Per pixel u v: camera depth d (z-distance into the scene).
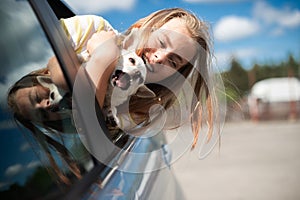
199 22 2.25
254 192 5.58
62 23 2.02
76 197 1.22
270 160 7.93
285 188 5.73
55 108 1.46
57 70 1.55
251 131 13.91
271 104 18.77
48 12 1.71
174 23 2.14
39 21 1.58
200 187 5.91
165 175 2.61
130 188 1.69
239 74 42.44
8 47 1.32
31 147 1.24
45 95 1.44
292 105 18.81
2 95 1.22
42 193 1.12
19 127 1.24
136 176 1.87
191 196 5.43
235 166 7.44
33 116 1.33
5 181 1.05
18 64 1.35
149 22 2.10
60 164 1.33
